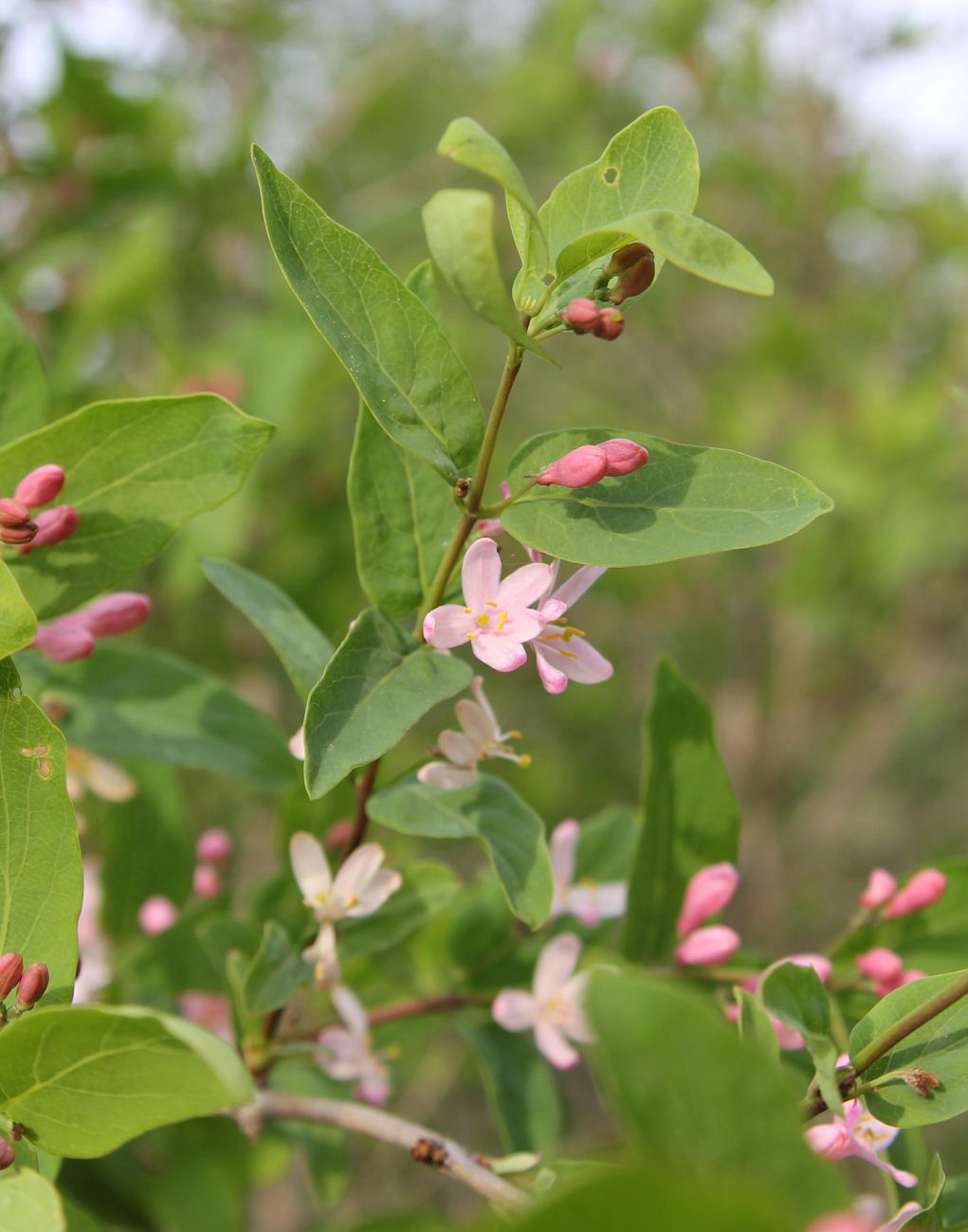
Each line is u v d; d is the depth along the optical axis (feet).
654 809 1.15
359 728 0.91
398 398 0.95
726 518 0.93
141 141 2.20
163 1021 0.79
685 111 3.31
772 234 3.34
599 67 3.17
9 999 0.92
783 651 3.13
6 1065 0.84
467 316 2.86
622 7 3.20
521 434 3.48
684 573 3.10
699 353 3.48
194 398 1.01
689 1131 0.72
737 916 3.04
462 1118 2.92
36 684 1.20
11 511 0.97
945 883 1.15
